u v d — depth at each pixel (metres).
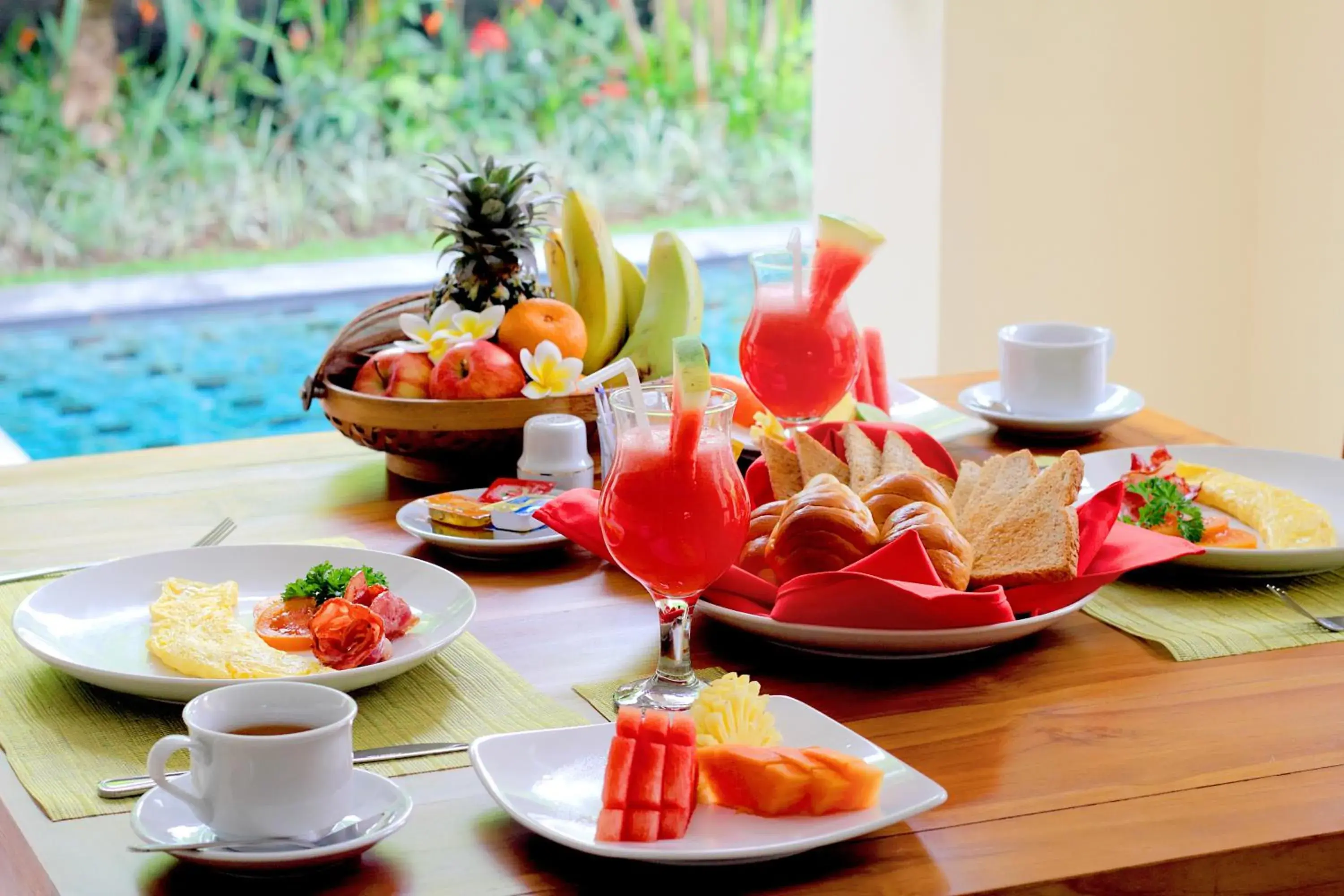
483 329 1.53
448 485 1.52
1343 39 2.84
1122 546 1.15
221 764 0.74
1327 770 0.87
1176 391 3.21
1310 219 2.99
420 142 5.70
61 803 0.84
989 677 1.02
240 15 5.48
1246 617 1.12
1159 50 3.04
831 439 1.33
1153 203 3.11
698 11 5.80
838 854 0.78
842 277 1.31
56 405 3.79
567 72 5.83
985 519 1.16
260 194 5.50
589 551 1.31
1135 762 0.89
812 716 0.90
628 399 0.95
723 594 1.08
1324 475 1.39
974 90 2.99
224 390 3.89
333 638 1.00
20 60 5.23
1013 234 3.08
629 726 0.79
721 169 5.91
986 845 0.79
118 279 5.09
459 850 0.79
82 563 1.27
